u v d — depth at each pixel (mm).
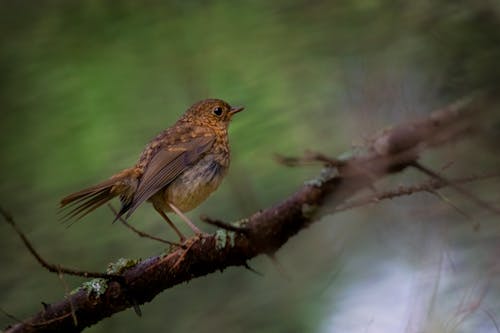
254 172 9539
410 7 8875
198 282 9828
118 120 10055
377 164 7027
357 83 8297
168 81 10062
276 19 9727
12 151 10023
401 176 8031
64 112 10094
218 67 9961
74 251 9859
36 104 10156
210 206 10875
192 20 10008
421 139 6957
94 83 10125
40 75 10203
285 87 9570
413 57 8578
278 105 9547
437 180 6676
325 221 8734
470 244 7391
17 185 9922
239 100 9836
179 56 9977
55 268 6387
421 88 8234
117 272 7617
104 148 10086
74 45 10203
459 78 8211
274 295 9172
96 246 9938
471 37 8516
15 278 9695
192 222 11000
